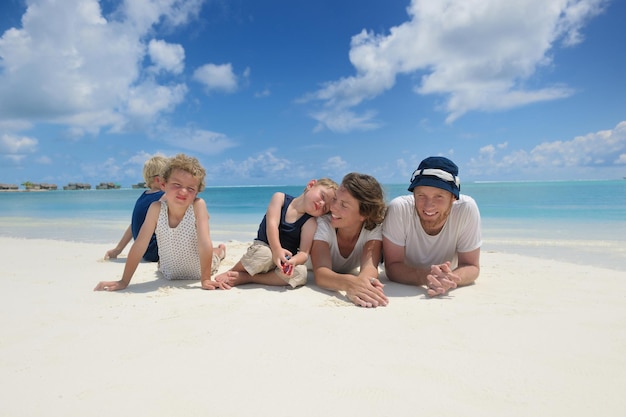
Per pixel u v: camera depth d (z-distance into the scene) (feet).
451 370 5.95
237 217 38.99
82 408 5.00
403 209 11.86
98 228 29.99
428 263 12.54
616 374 5.82
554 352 6.58
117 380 5.68
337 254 12.28
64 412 4.93
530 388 5.44
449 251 12.24
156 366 6.10
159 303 9.64
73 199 77.71
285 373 5.86
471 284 11.78
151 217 11.85
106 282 11.32
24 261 16.01
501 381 5.63
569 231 24.70
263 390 5.39
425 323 8.05
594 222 28.58
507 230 25.72
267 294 10.68
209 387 5.47
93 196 92.68
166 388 5.45
